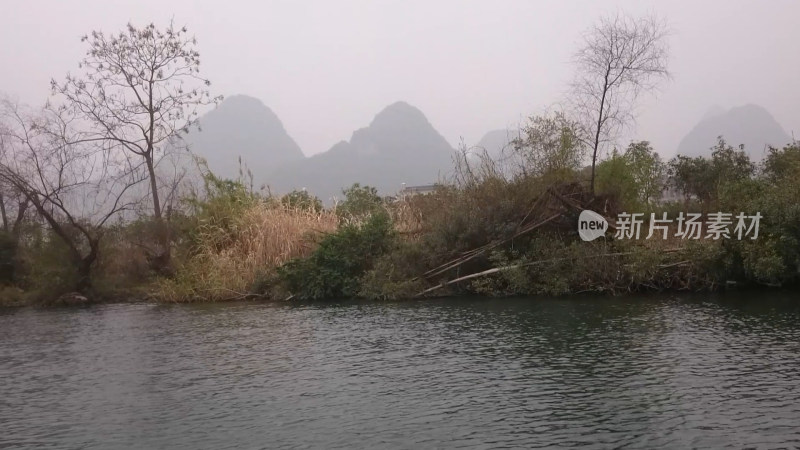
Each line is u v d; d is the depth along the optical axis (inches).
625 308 539.5
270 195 845.8
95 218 787.4
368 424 277.3
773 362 350.0
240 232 769.6
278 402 313.6
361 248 697.6
